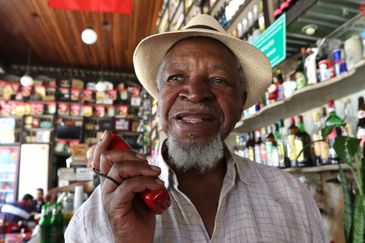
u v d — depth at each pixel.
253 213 0.86
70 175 2.94
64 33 5.64
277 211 0.88
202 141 0.84
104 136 0.63
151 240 0.62
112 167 0.59
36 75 7.20
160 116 0.92
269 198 0.91
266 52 1.54
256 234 0.82
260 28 1.95
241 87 1.04
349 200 1.12
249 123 2.27
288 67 2.01
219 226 0.80
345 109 1.64
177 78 0.89
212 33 0.88
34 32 5.58
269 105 1.74
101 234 0.74
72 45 6.19
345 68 1.31
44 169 5.75
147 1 4.55
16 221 2.19
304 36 1.75
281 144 1.83
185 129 0.85
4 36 5.75
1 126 6.06
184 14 3.35
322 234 0.93
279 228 0.85
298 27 1.63
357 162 1.07
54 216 1.63
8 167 5.64
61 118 6.75
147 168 0.58
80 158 3.28
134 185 0.57
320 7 1.41
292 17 1.51
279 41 1.42
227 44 0.97
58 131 6.47
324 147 1.51
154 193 0.57
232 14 2.35
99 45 6.19
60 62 7.11
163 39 0.95
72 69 7.46
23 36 5.75
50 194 1.98
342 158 1.03
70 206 1.87
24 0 4.49
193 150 0.84
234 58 0.97
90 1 3.38
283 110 1.88
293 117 1.98
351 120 1.60
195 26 0.96
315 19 1.54
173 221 0.79
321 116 1.75
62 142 6.47
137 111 7.30
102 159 0.60
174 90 0.88
